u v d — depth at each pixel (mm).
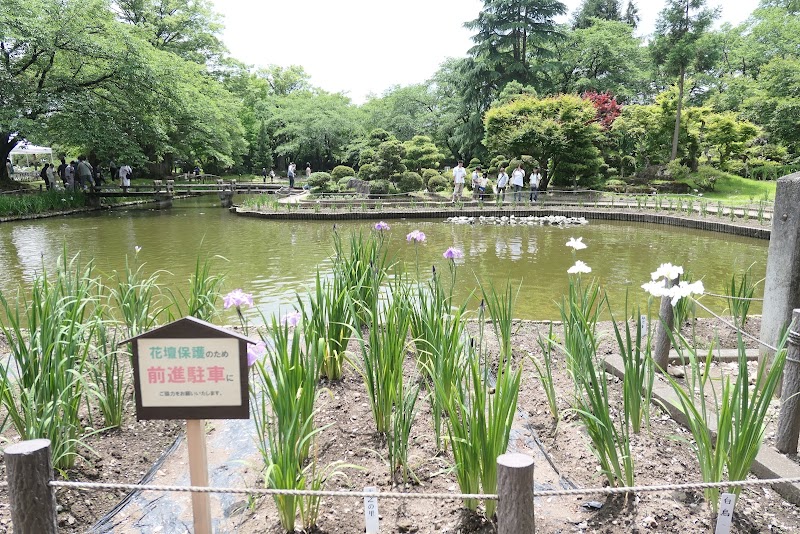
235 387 1829
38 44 14719
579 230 12977
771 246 3398
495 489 2229
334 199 18000
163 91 17734
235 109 25297
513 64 30203
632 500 2387
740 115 25344
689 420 2330
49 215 15812
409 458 2779
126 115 17750
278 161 42844
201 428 1929
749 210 14117
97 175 20750
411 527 2268
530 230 12898
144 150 26484
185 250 10008
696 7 21453
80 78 17203
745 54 29734
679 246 10562
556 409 3191
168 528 2342
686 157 23516
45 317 2822
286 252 9750
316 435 2836
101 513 2416
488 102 31219
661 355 3629
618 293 6812
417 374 3654
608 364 3814
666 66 22844
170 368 1827
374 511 2189
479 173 17703
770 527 2223
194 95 20453
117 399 3070
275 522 2332
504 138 20266
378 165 20234
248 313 5816
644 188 20750
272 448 2283
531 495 1713
